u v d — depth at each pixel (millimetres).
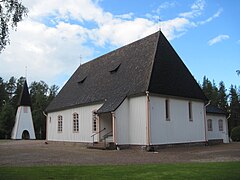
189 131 29609
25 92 61438
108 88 31484
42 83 86688
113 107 26984
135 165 14016
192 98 30453
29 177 10367
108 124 30500
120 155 20938
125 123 27359
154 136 26000
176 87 28859
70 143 35625
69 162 16359
